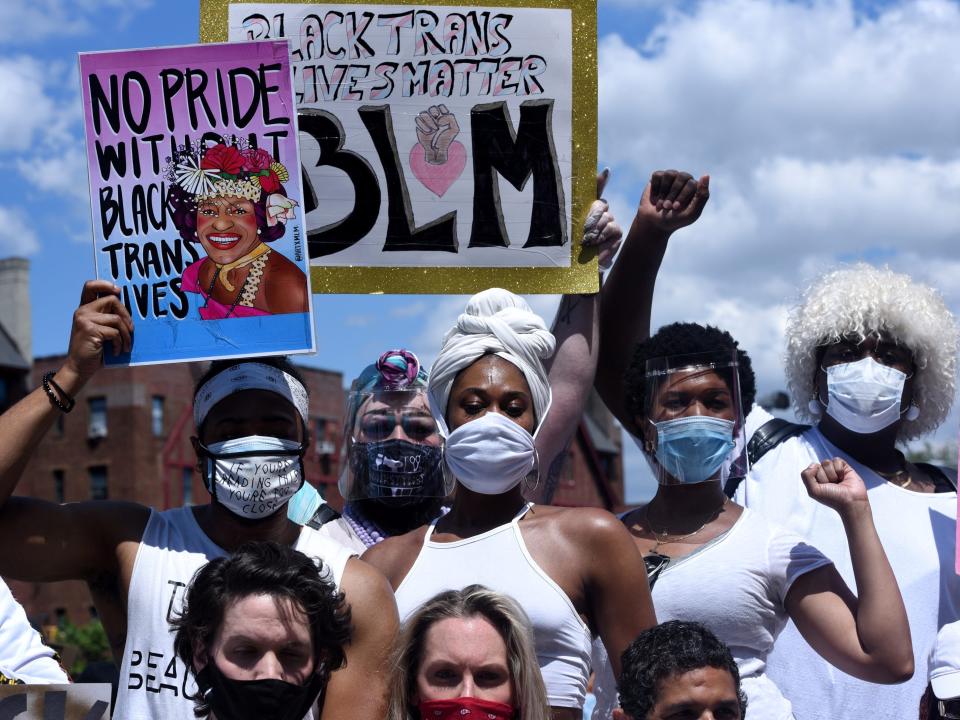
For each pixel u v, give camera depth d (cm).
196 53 389
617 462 4991
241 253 385
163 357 381
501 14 468
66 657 949
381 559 392
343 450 486
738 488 471
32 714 339
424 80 465
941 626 431
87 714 340
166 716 343
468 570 374
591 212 468
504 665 325
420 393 468
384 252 461
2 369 4334
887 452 470
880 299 458
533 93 468
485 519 389
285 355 385
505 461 379
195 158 388
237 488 361
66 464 4328
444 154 465
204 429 372
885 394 450
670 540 408
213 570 323
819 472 398
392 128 464
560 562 371
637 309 485
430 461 464
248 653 312
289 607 315
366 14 464
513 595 365
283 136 389
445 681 324
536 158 467
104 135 388
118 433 4262
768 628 390
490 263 464
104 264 385
